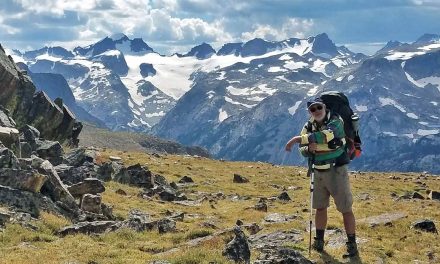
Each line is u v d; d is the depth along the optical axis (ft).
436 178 300.81
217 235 69.41
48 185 93.76
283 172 277.03
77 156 165.48
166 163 265.34
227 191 183.42
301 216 103.30
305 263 54.03
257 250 65.87
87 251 65.62
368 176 295.69
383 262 60.85
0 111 163.73
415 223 87.56
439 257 68.03
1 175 88.12
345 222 59.16
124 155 278.05
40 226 80.28
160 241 73.41
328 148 57.06
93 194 107.24
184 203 137.39
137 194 142.10
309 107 57.67
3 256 62.75
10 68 209.97
